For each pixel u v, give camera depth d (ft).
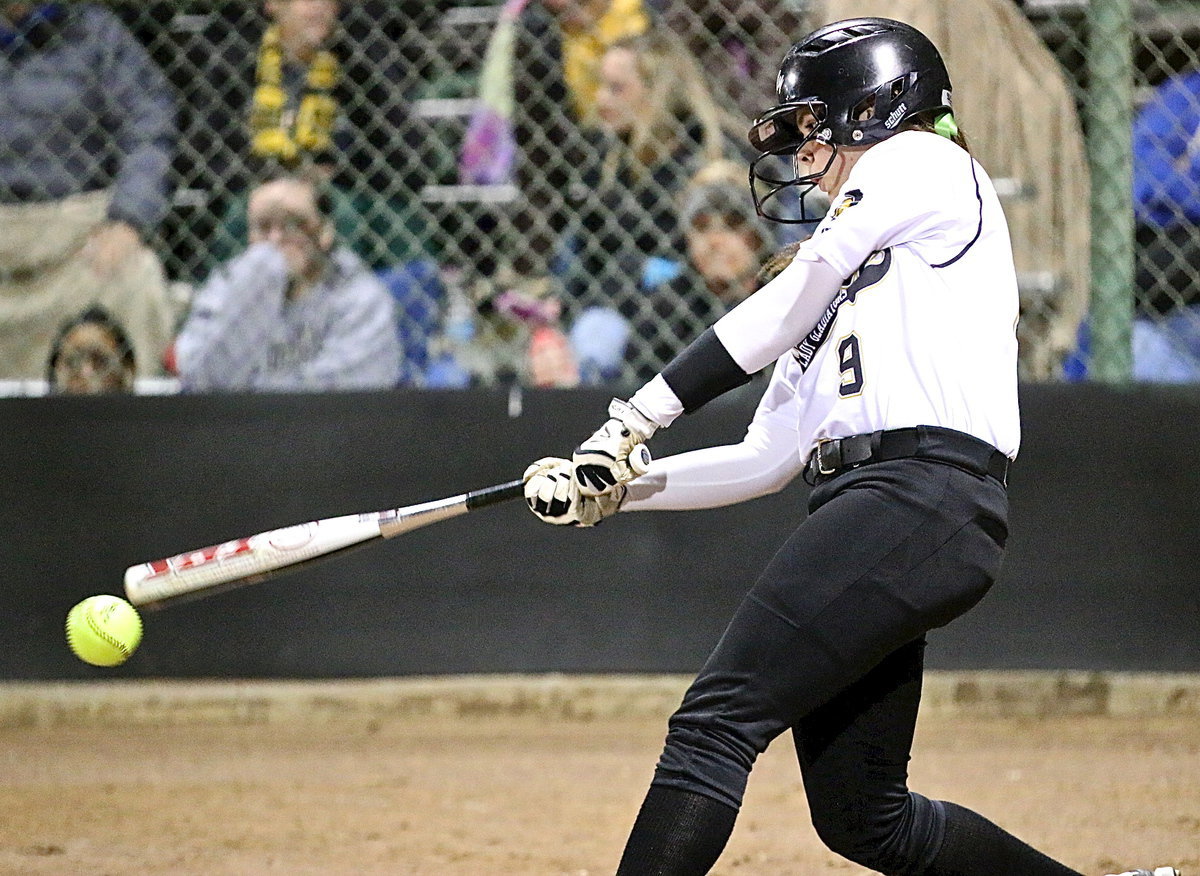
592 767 59.00
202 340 70.38
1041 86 66.69
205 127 72.74
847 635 27.09
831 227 28.02
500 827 49.19
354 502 68.85
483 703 68.64
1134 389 66.23
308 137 71.67
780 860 44.60
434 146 73.20
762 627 27.43
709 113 68.80
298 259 69.92
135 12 75.20
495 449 68.18
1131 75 66.49
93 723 70.03
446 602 69.15
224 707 69.82
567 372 70.69
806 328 28.19
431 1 73.05
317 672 69.92
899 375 27.63
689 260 68.08
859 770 29.04
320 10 71.61
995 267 28.53
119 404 70.13
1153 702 66.44
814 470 29.22
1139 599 66.54
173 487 69.82
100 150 73.77
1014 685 67.00
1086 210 67.00
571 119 71.10
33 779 58.08
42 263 73.05
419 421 68.59
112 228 73.05
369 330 70.38
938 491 27.25
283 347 70.18
